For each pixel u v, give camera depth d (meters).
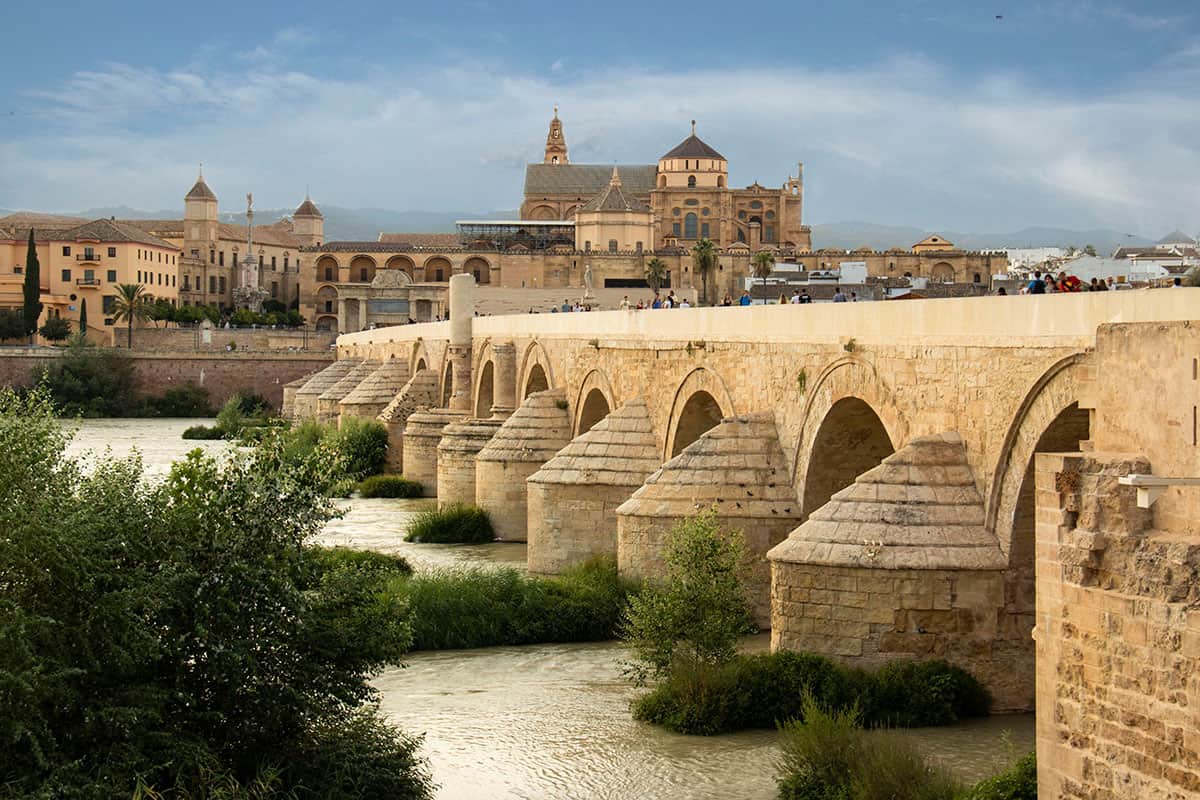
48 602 27.88
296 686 29.73
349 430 105.38
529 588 49.84
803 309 43.41
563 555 57.00
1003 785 26.58
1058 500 22.59
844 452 42.97
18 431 30.06
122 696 27.88
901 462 35.00
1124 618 21.14
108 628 27.84
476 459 72.56
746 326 48.25
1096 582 21.97
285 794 28.48
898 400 37.06
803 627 35.34
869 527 34.59
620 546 48.38
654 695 37.16
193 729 28.98
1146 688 20.70
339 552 57.72
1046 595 22.94
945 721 33.00
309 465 32.12
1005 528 33.19
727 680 36.06
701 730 35.28
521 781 32.41
